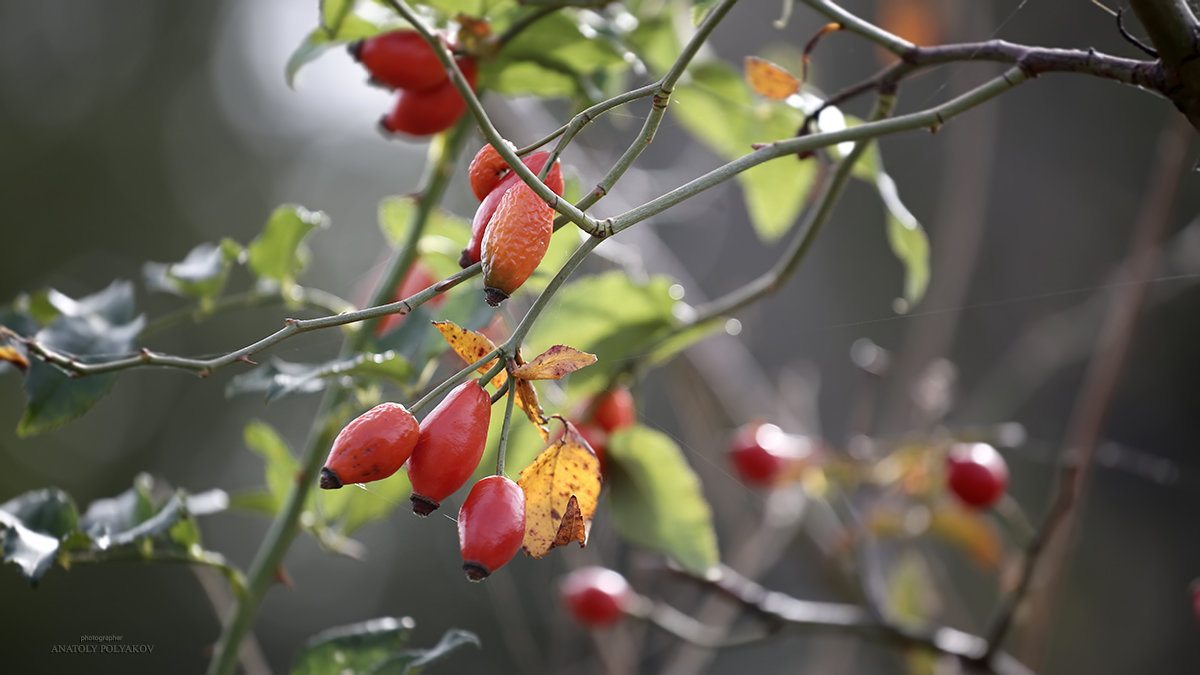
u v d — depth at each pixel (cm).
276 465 67
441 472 52
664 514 70
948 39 109
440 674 182
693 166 124
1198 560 182
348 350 65
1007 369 145
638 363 70
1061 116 198
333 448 52
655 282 68
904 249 69
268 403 59
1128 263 84
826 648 106
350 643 61
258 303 66
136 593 197
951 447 86
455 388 53
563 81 66
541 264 68
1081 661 177
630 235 107
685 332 69
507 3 63
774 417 111
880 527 89
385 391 68
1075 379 184
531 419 53
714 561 70
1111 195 196
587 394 70
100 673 182
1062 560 83
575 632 105
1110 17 117
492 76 66
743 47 161
